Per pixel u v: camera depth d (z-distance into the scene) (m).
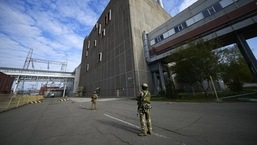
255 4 12.12
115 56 29.48
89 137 3.72
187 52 12.82
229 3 14.09
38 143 3.43
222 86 27.47
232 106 7.23
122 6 30.05
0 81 20.02
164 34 22.31
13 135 4.19
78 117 6.94
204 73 12.41
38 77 54.19
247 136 3.14
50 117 7.32
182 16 19.47
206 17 16.23
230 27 13.70
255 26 12.82
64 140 3.56
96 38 45.00
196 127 4.15
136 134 3.82
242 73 16.89
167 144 3.00
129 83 23.48
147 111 3.84
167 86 15.45
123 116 6.71
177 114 6.39
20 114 9.09
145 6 31.62
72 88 65.44
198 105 8.84
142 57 24.98
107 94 30.22
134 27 26.06
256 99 8.30
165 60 22.84
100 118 6.45
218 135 3.35
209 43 12.82
